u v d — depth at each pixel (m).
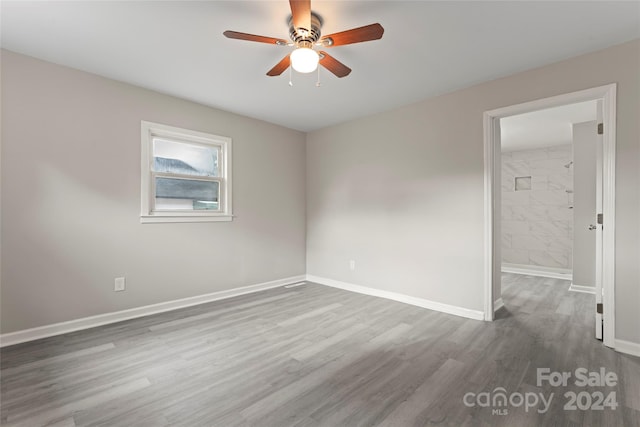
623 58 2.32
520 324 2.92
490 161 3.00
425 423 1.54
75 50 2.44
